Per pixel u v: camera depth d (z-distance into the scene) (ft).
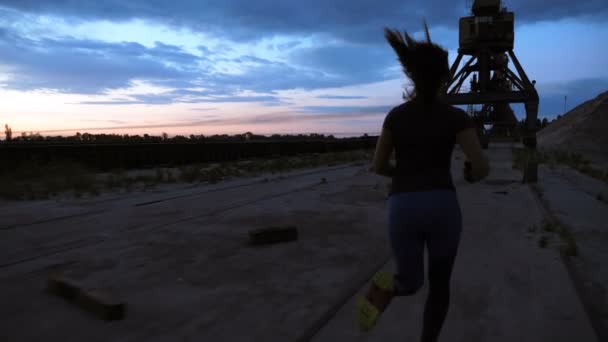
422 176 6.81
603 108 101.55
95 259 14.73
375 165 7.45
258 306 10.55
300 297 11.07
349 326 9.40
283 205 24.99
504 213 21.26
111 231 18.88
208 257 14.75
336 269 13.25
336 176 41.55
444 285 7.16
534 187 30.50
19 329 9.52
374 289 6.98
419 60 6.84
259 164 55.36
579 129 96.73
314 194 29.32
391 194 7.16
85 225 20.18
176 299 11.08
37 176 38.81
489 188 30.07
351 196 28.14
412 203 6.75
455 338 8.78
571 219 19.71
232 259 14.47
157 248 16.01
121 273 13.20
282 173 46.01
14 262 14.39
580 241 15.96
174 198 28.40
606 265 13.29
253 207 24.45
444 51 7.04
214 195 29.60
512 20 103.86
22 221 21.13
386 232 18.02
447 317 9.76
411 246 6.97
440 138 6.77
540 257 13.99
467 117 6.83
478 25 103.76
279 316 9.96
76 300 10.93
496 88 111.86
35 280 12.77
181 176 40.91
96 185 35.55
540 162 54.44
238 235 17.84
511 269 12.89
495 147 111.24
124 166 54.24
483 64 106.93
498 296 10.89
